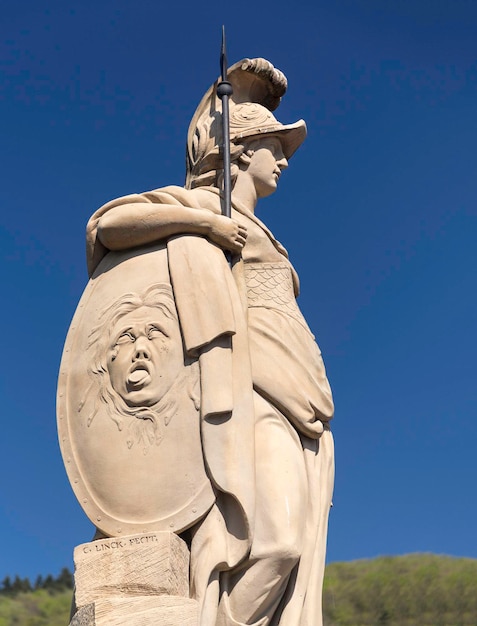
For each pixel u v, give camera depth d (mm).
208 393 4660
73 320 4988
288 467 4762
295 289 5469
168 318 4812
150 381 4703
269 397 4926
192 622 4230
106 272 5047
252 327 5020
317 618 4738
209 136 5504
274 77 5727
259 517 4617
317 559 4836
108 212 5043
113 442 4660
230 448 4621
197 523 4551
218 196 5305
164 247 5012
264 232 5320
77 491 4676
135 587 4309
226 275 4914
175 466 4590
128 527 4539
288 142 5645
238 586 4547
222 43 5578
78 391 4809
